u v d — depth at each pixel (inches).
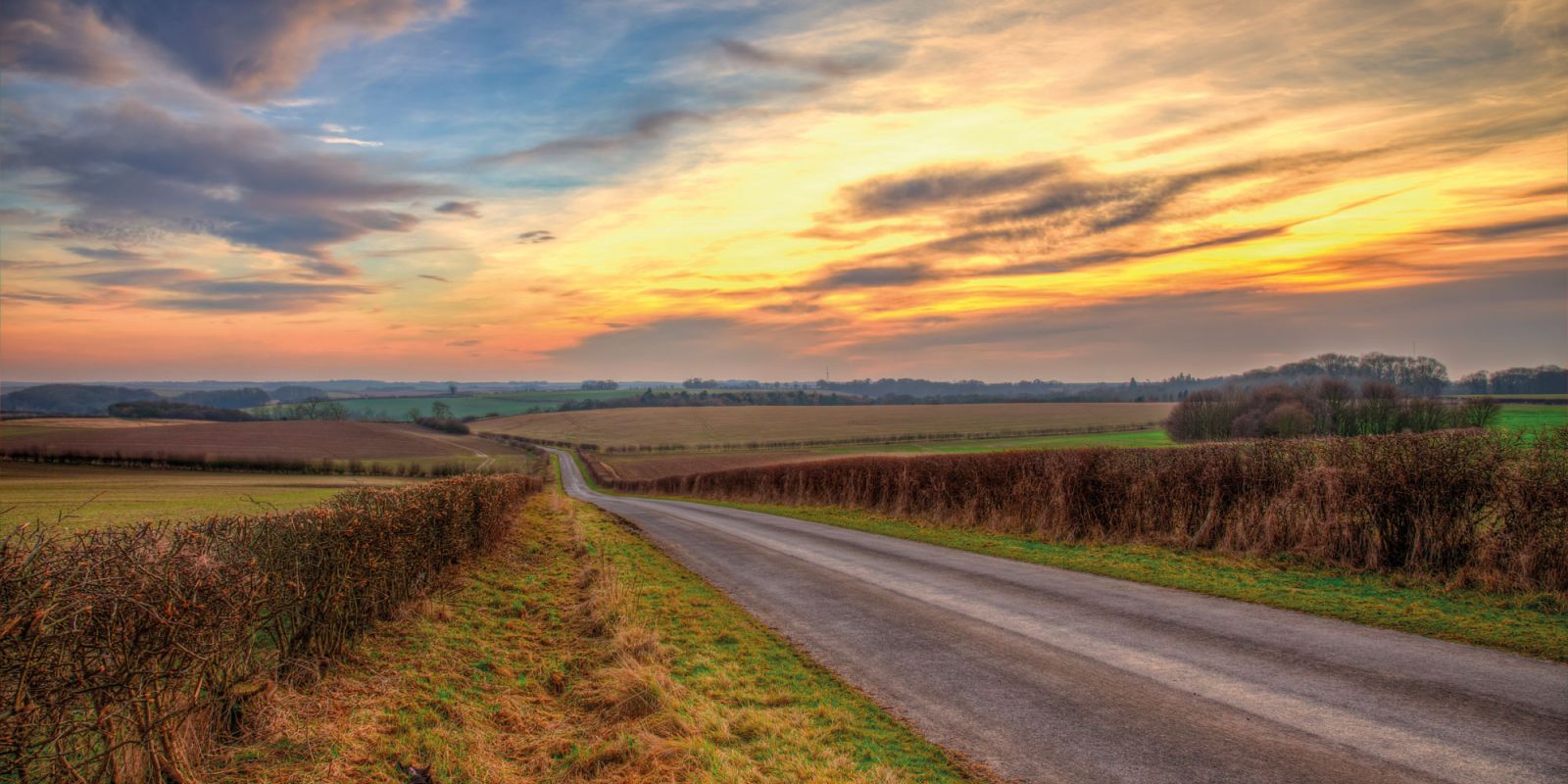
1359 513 468.8
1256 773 205.9
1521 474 404.8
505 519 711.7
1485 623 333.1
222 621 211.3
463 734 237.9
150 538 218.4
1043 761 219.3
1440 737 222.5
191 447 3088.1
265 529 274.4
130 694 176.9
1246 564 485.7
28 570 167.6
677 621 400.8
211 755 205.9
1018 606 412.8
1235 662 299.7
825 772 211.2
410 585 406.6
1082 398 6958.7
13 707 155.6
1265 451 569.3
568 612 414.9
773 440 4271.7
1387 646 310.0
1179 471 605.9
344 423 4242.1
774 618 406.3
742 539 764.0
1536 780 195.3
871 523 855.7
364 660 303.9
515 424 5920.3
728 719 254.2
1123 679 286.0
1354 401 2504.9
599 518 1018.7
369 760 216.2
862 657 330.0
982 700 271.3
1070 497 666.2
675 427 5241.1
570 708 272.2
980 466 808.9
